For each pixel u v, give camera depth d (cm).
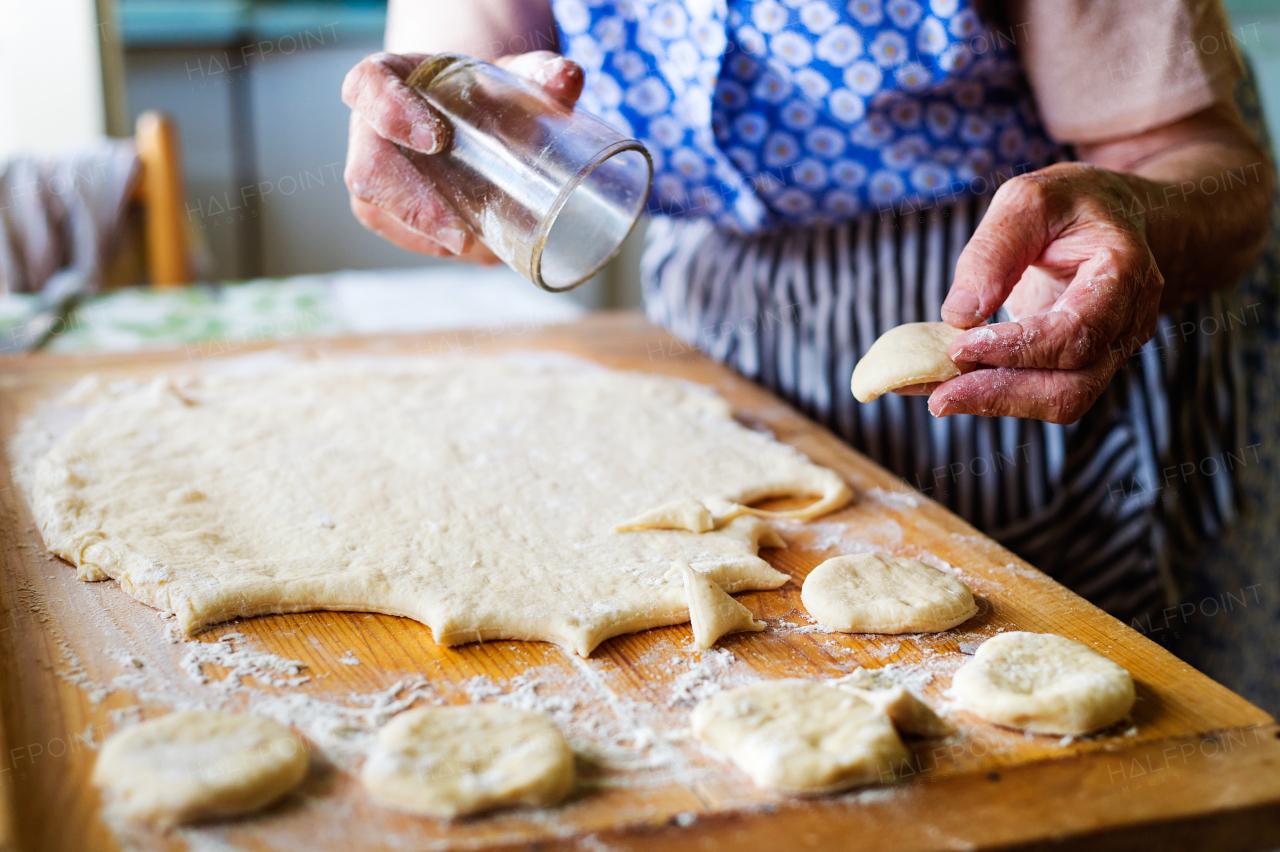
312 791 57
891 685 64
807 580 71
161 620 68
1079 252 69
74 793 57
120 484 79
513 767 57
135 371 104
